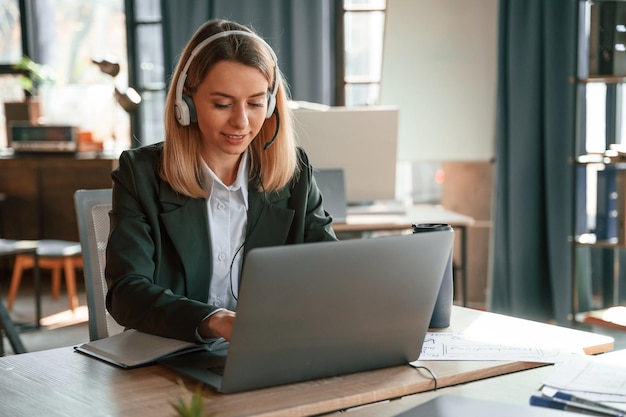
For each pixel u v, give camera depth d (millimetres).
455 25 4613
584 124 4320
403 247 1300
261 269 1181
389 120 3559
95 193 1849
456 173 4898
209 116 1589
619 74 3762
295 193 1823
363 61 5203
